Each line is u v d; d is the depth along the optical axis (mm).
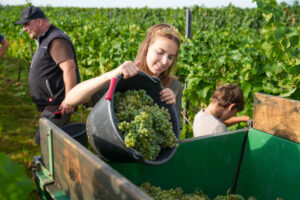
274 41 3199
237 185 2379
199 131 2652
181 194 1971
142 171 1920
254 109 2289
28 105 7094
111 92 1543
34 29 3248
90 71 6516
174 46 2002
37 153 4492
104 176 1204
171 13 19422
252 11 14648
